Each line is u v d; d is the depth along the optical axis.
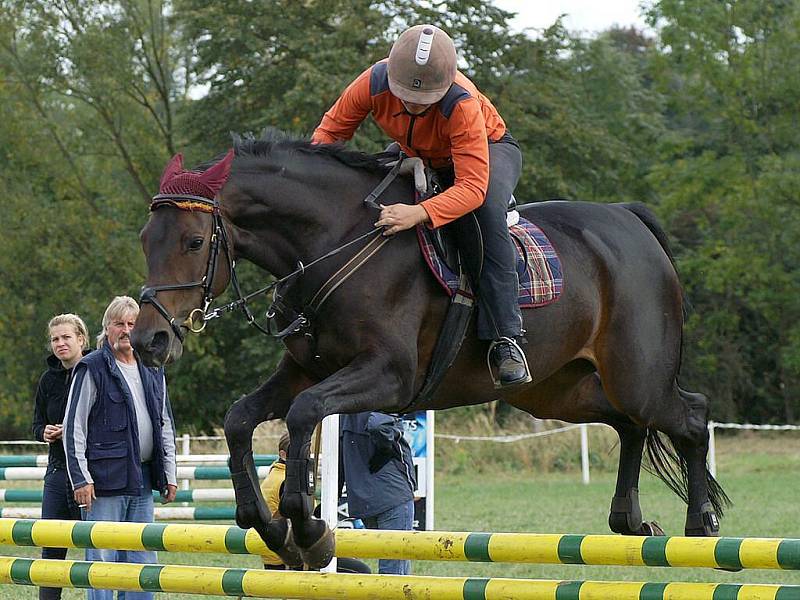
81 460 7.95
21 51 37.25
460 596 5.57
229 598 9.94
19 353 36.94
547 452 27.50
